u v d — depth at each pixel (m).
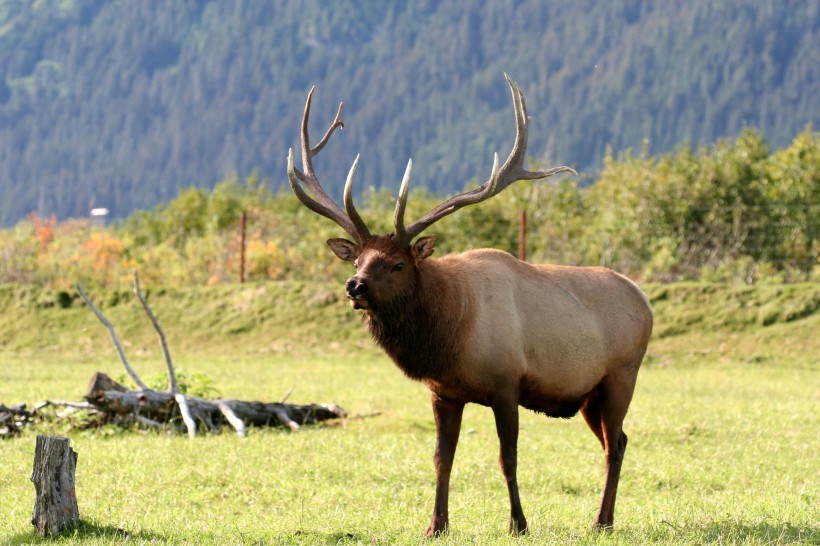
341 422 38.81
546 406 26.12
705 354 61.62
